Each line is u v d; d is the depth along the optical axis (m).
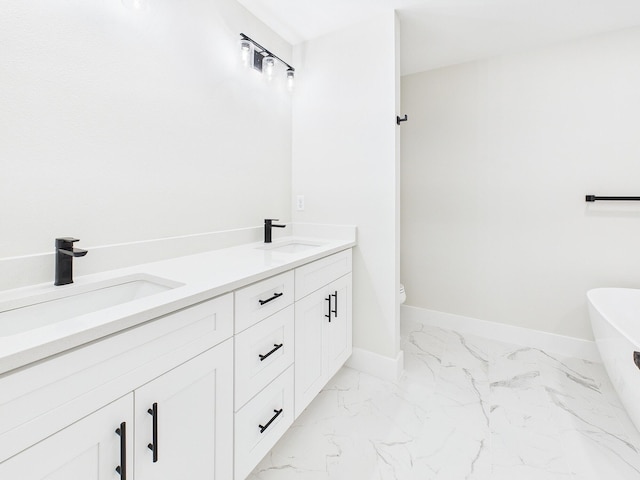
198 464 0.89
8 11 0.89
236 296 1.01
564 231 2.17
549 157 2.19
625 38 1.95
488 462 1.29
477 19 1.85
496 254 2.41
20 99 0.92
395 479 1.21
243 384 1.05
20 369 0.54
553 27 1.93
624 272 2.02
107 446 0.67
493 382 1.86
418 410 1.61
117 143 1.17
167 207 1.37
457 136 2.50
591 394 1.73
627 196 1.97
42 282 0.97
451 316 2.61
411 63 2.45
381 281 1.90
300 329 1.38
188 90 1.43
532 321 2.31
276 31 1.95
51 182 1.00
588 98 2.05
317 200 2.08
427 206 2.66
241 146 1.75
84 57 1.06
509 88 2.29
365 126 1.89
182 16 1.39
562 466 1.26
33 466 0.56
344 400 1.69
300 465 1.28
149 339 0.75
